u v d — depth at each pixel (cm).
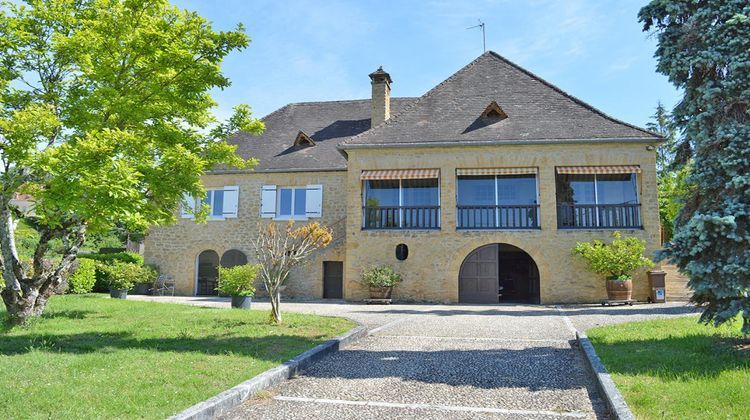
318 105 2891
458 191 2181
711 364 705
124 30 1123
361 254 2102
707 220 743
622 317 1418
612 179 2108
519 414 577
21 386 605
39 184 1060
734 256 748
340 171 2353
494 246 2064
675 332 999
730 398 544
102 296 2025
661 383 623
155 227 2512
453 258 2045
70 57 1141
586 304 1917
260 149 2580
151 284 2455
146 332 1073
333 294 2325
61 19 1158
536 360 854
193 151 1249
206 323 1212
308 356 834
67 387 606
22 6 1147
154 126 1205
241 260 2402
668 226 3262
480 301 2042
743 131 786
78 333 1043
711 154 834
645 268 1945
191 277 2445
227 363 766
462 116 2203
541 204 2017
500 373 767
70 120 1083
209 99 1285
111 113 1113
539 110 2170
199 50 1166
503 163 2052
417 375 761
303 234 1291
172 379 662
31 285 1167
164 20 1162
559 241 1995
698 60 828
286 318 1313
